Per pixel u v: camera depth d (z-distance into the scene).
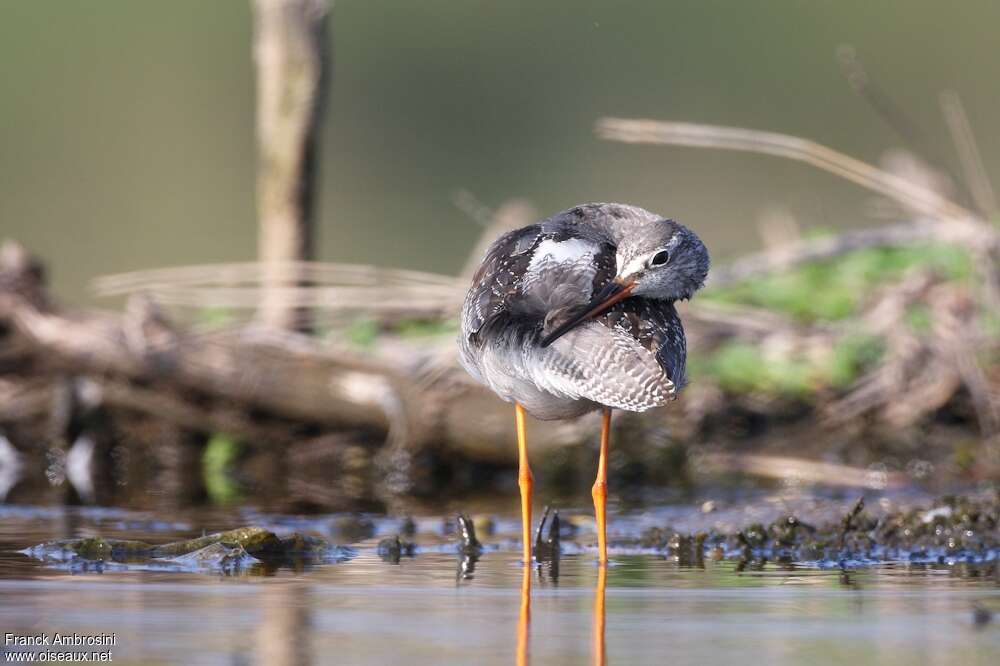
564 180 29.34
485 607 8.26
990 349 14.99
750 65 31.23
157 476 14.01
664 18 31.56
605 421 10.09
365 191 29.03
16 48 29.75
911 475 13.66
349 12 31.66
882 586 8.94
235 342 14.63
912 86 30.88
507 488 13.70
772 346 15.11
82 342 14.65
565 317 9.13
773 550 10.32
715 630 7.64
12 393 14.79
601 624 7.79
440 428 14.20
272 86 15.23
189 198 27.84
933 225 15.85
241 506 12.26
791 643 7.32
